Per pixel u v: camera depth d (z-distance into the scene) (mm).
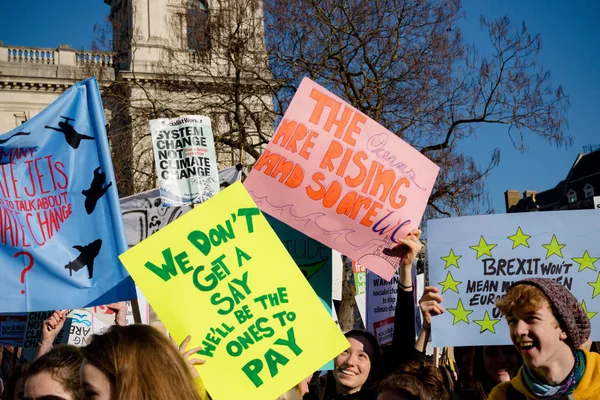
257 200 5457
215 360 4059
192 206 7410
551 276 5363
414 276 7641
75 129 5738
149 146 22297
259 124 22062
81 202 5648
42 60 40844
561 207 49500
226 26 22391
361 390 5148
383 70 21219
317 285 6207
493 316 5332
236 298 4176
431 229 5508
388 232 5445
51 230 5598
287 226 6266
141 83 24219
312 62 21250
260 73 22453
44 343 5887
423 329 5121
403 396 4055
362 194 5477
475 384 5281
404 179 5516
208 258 4215
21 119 40562
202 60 22875
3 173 5598
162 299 4113
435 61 20953
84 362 3014
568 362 3330
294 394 4219
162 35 36219
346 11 20891
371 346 5309
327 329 4172
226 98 23922
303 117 5492
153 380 2943
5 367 8523
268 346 4113
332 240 5461
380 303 7500
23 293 5480
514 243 5410
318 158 5477
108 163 5703
